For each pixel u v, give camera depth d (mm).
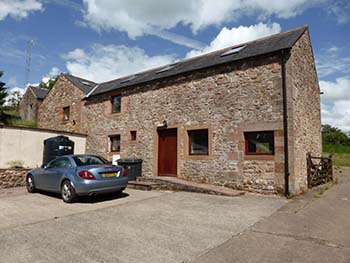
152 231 4902
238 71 9586
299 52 9703
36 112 25453
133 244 4266
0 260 3688
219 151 9734
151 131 12102
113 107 14453
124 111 13461
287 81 8469
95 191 7324
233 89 9617
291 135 8219
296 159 8555
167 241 4383
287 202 7301
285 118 8344
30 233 4855
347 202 7328
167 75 11602
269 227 5078
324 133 33562
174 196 8305
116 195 8531
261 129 8797
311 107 11297
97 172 7449
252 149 9094
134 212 6328
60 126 17609
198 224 5301
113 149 14078
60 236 4680
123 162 11609
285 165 8234
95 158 8602
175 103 11320
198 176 10203
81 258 3746
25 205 7297
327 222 5422
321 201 7449
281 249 4016
